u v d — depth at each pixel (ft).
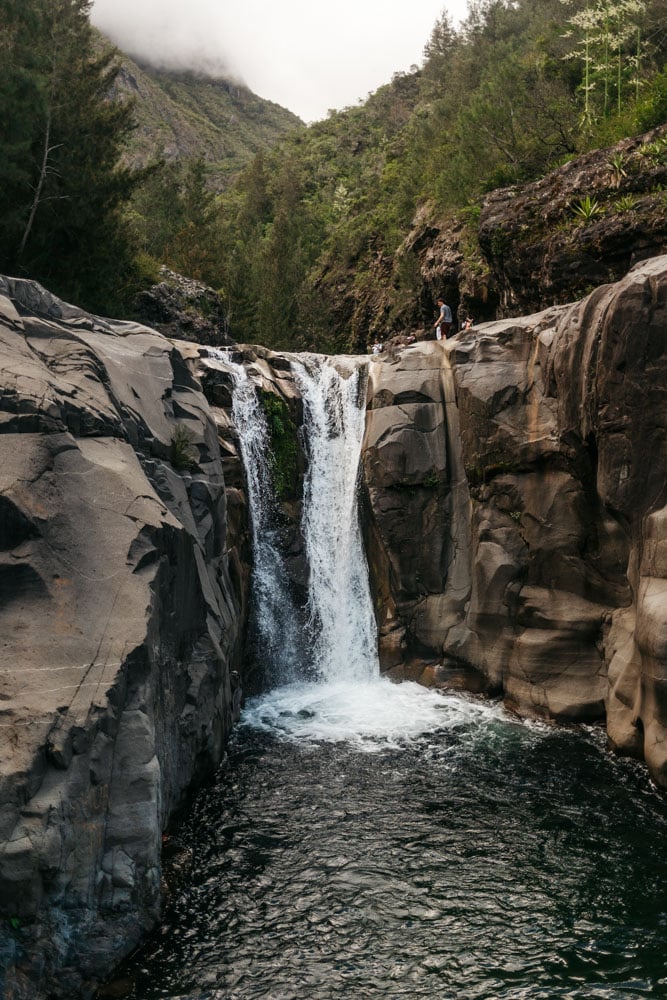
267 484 62.34
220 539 49.90
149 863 28.66
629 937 29.76
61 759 25.86
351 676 60.39
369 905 31.76
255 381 64.28
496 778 42.83
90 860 26.55
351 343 179.63
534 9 215.31
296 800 40.19
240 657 54.39
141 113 565.94
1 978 23.09
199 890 32.35
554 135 92.02
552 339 53.83
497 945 29.43
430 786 41.86
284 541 62.75
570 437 50.16
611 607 50.62
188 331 99.55
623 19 94.89
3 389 33.88
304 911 31.27
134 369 47.16
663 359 43.88
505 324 58.34
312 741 47.57
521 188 75.82
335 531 64.23
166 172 210.18
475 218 101.14
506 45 179.42
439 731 49.19
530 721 50.75
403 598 59.06
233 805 39.55
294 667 59.93
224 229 241.14
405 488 59.88
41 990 24.14
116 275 91.61
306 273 211.61
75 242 88.63
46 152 81.20
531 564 53.62
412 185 170.60
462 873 33.96
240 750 46.06
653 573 43.27
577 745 47.03
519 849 35.88
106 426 38.04
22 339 39.83
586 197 67.92
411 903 31.91
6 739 25.30
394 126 303.68
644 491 45.11
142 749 29.35
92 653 29.17
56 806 25.09
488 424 55.98
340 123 360.28
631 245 63.67
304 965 28.22
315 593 62.80
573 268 67.00
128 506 34.63
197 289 108.78
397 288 154.81
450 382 61.36
